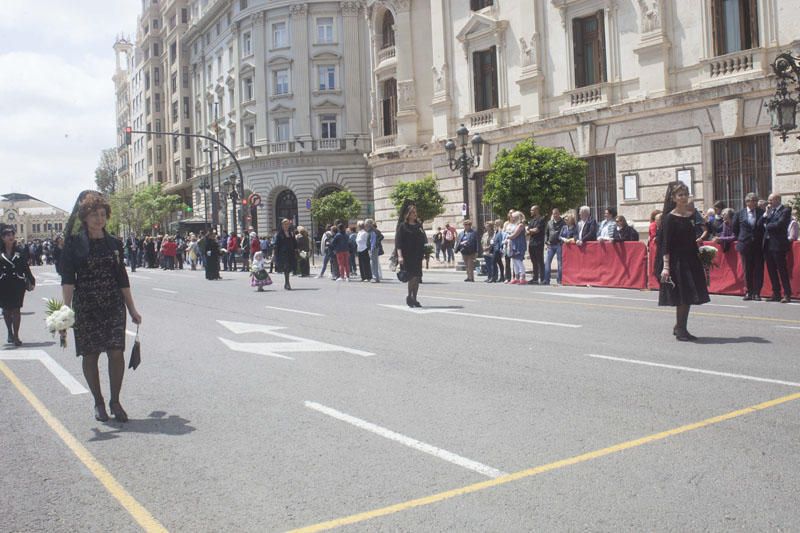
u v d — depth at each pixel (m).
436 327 10.91
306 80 51.97
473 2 30.62
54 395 7.27
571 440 5.11
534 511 3.90
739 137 21.11
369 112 52.50
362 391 6.86
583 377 7.10
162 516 4.02
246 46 55.75
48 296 21.16
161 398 6.92
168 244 39.94
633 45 24.09
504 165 22.72
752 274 13.61
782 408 5.76
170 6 77.25
